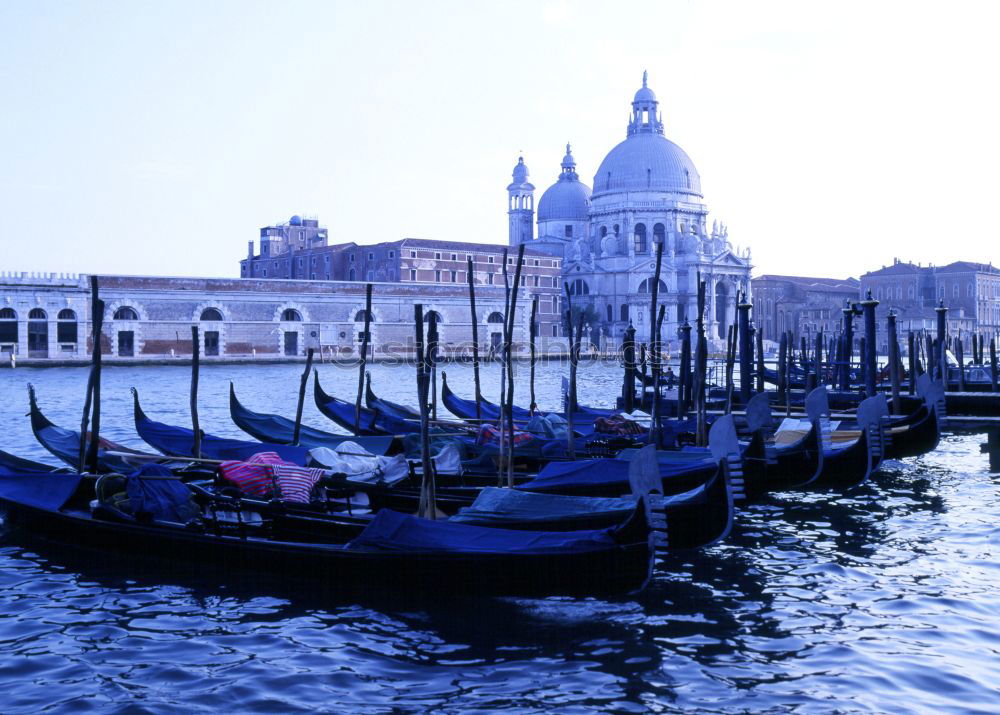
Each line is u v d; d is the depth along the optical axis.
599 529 12.74
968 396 29.28
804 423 21.30
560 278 114.75
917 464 24.39
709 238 131.38
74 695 9.30
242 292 83.69
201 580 13.13
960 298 137.25
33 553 14.54
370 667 10.09
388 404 26.64
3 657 10.34
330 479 15.14
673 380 39.22
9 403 40.22
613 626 11.39
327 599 12.33
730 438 13.62
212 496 14.23
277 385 55.06
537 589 11.53
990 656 10.38
